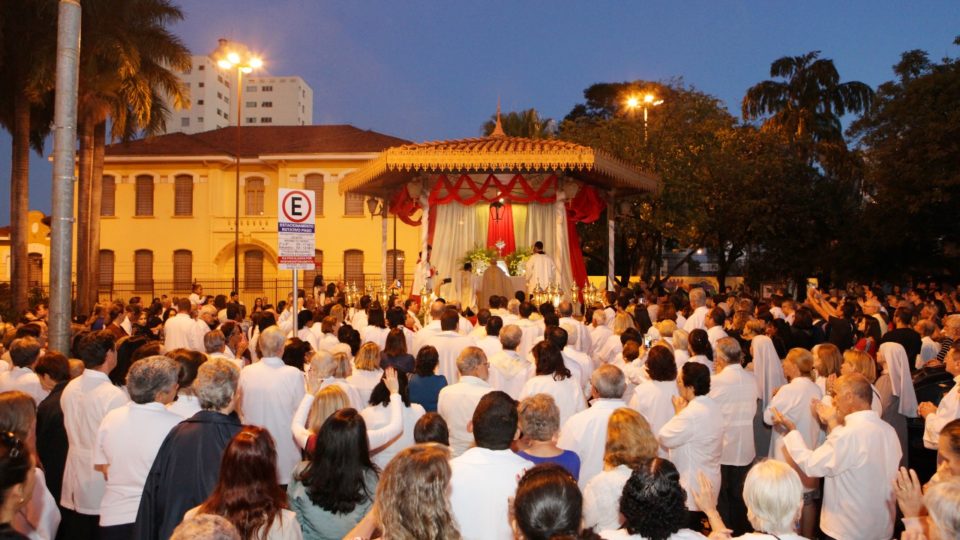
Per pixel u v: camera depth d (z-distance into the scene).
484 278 17.42
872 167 35.53
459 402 6.50
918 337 10.33
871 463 5.36
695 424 6.07
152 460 5.02
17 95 24.19
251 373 7.20
